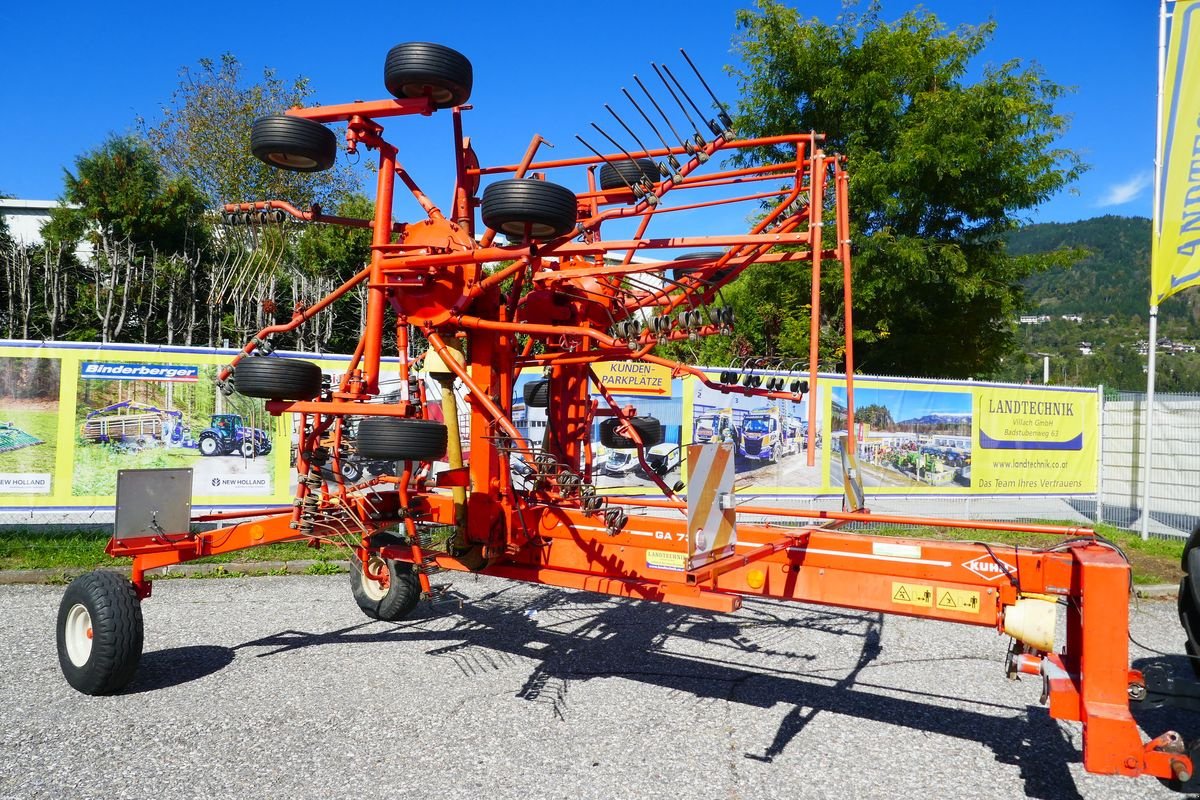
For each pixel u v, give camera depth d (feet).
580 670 17.62
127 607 15.46
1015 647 12.92
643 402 31.96
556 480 14.67
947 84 55.88
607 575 15.31
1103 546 12.42
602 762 13.02
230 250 44.21
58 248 46.73
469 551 16.60
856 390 35.22
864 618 22.34
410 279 16.47
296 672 17.16
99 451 27.86
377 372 16.43
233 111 89.81
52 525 29.07
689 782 12.39
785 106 55.06
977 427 37.47
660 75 15.30
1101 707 10.94
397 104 15.76
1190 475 37.40
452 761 12.94
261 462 29.17
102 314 43.75
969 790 12.38
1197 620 14.30
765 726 14.67
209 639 19.51
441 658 18.29
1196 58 31.53
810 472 34.42
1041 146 56.95
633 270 15.21
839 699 16.12
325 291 39.09
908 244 51.16
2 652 18.15
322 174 90.27
